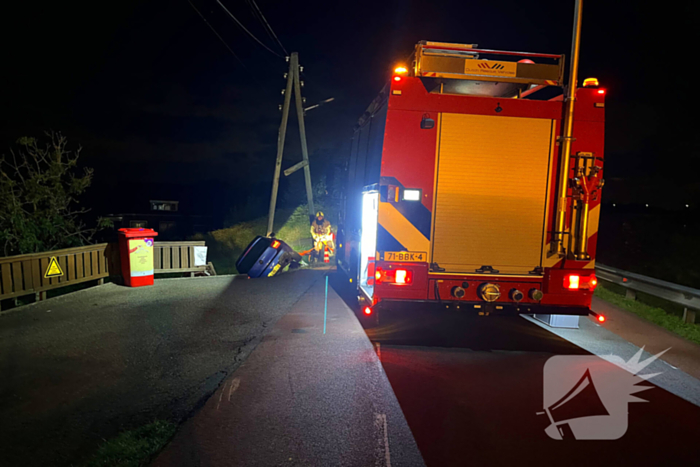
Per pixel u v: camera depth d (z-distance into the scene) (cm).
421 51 564
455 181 559
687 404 435
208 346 585
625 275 911
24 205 1252
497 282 565
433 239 562
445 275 563
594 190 558
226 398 428
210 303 838
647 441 364
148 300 857
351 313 779
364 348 589
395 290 564
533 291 558
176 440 351
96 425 375
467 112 555
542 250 567
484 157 558
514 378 494
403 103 552
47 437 354
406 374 499
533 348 607
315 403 420
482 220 562
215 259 1672
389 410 409
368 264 615
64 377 475
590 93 560
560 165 558
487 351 589
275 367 512
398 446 347
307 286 1027
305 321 720
